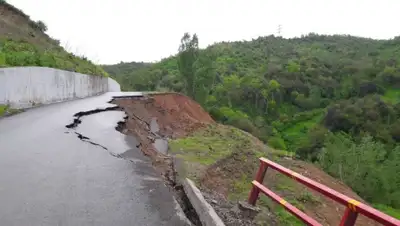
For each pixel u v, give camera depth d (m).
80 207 4.15
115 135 8.87
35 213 3.87
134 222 3.90
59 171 5.47
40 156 6.26
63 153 6.59
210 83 45.16
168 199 4.78
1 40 19.69
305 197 8.98
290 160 15.51
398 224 2.57
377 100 58.03
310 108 69.38
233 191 8.45
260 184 5.55
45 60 16.52
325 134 45.72
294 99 71.19
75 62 25.59
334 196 3.44
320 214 8.23
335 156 32.53
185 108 26.81
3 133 8.05
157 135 14.46
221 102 58.47
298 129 58.66
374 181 28.08
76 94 19.58
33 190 4.57
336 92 73.62
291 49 110.88
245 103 63.16
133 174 5.72
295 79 76.38
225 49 109.94
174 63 86.25
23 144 7.07
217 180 8.81
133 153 7.25
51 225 3.60
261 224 5.49
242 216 5.59
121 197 4.62
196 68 44.31
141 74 70.44
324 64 88.44
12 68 11.91
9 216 3.74
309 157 40.75
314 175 13.81
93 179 5.24
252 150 14.82
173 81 60.12
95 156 6.59
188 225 4.02
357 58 93.31
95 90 24.75
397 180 29.34
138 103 19.72
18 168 5.46
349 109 54.53
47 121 9.98
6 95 11.55
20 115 11.02
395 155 35.22
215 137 16.83
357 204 3.07
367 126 49.78
